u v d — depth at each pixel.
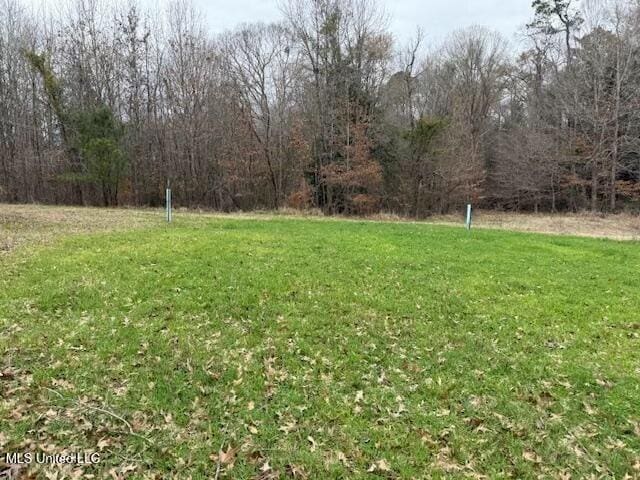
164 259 9.65
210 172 30.09
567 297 8.23
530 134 33.78
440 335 6.45
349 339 6.18
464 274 9.64
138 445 3.89
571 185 33.00
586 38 32.09
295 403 4.64
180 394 4.70
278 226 16.28
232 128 29.36
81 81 28.86
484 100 36.84
